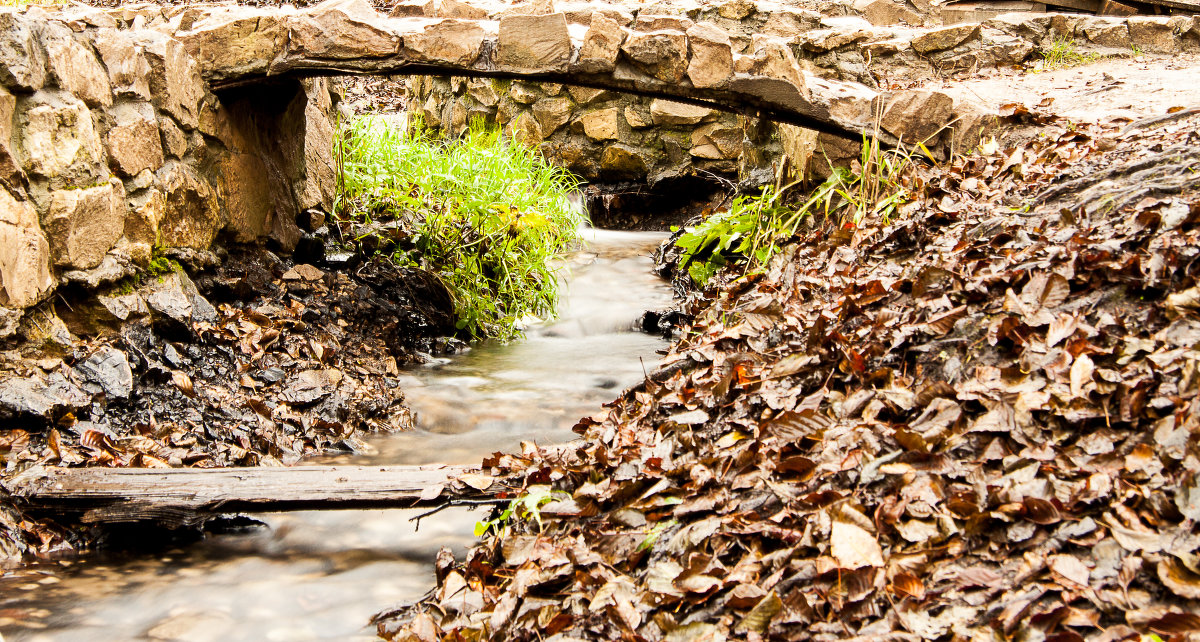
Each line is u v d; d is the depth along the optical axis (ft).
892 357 9.44
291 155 18.70
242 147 16.88
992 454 7.47
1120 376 7.54
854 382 9.49
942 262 10.59
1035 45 26.68
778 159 22.86
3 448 11.38
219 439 13.34
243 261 17.16
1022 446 7.48
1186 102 17.78
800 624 6.60
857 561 6.87
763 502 8.13
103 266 13.19
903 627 6.25
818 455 8.34
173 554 11.05
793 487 8.11
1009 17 27.14
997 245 10.67
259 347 15.61
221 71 15.62
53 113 12.12
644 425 11.03
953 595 6.38
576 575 8.20
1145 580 5.96
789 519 7.72
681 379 11.89
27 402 11.70
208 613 9.57
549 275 23.13
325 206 20.15
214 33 15.46
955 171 14.89
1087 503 6.62
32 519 10.94
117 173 13.53
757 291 15.05
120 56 13.61
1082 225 10.05
